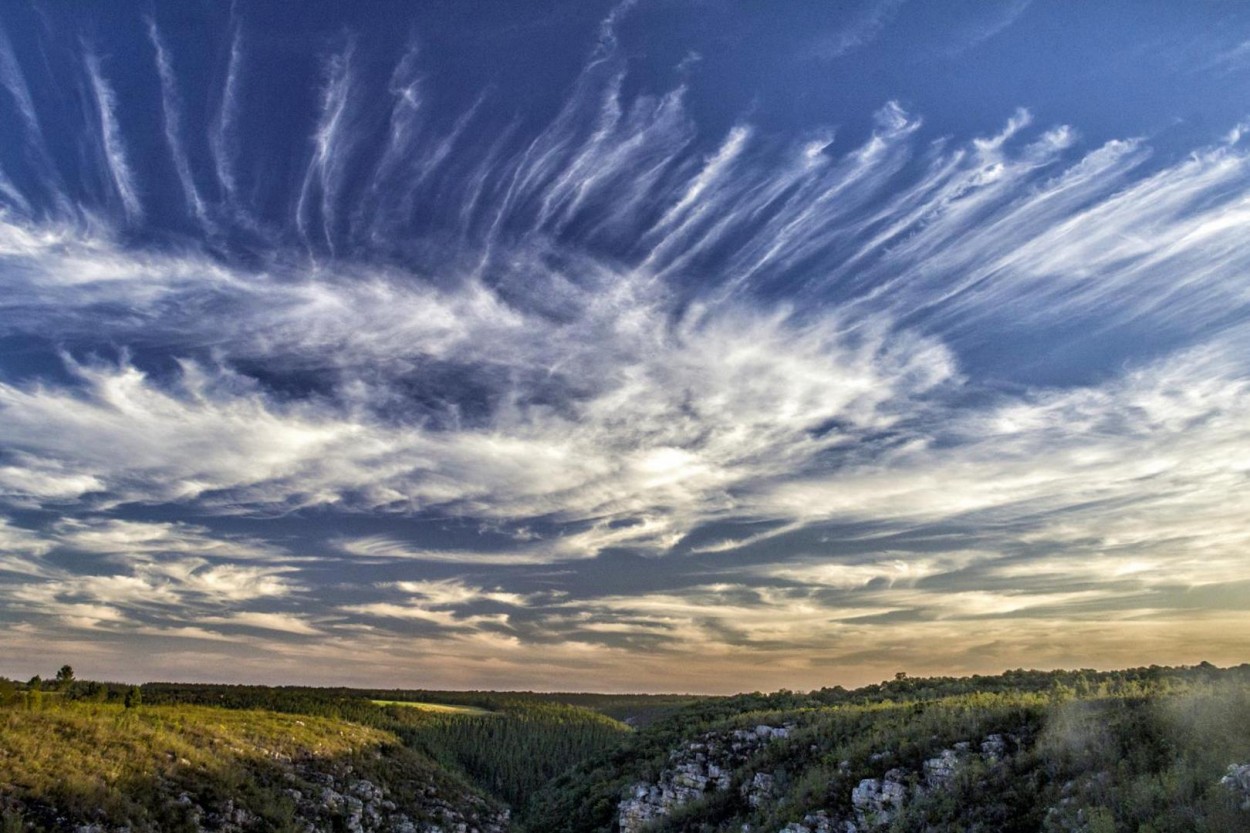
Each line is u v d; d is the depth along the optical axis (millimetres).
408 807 83938
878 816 39594
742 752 62531
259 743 78875
